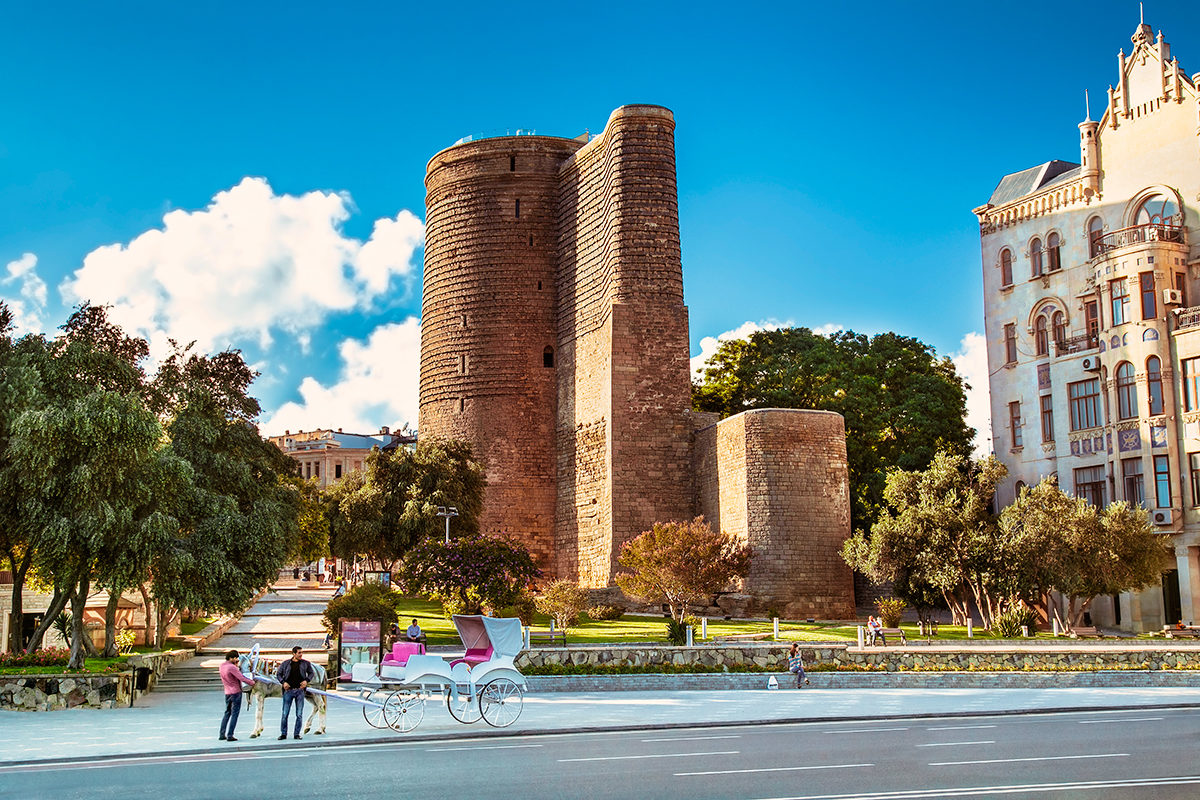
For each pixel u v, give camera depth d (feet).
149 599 131.44
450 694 71.20
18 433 92.38
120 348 125.90
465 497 217.15
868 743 62.08
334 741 63.62
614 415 200.03
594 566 205.98
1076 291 175.32
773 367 227.61
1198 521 151.23
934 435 208.03
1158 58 165.99
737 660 107.14
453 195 248.93
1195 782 48.34
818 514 173.88
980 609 144.87
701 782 48.57
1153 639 135.54
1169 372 156.25
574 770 52.24
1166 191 163.63
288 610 195.42
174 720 77.00
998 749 59.06
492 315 238.68
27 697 84.53
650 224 205.87
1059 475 173.47
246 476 128.88
